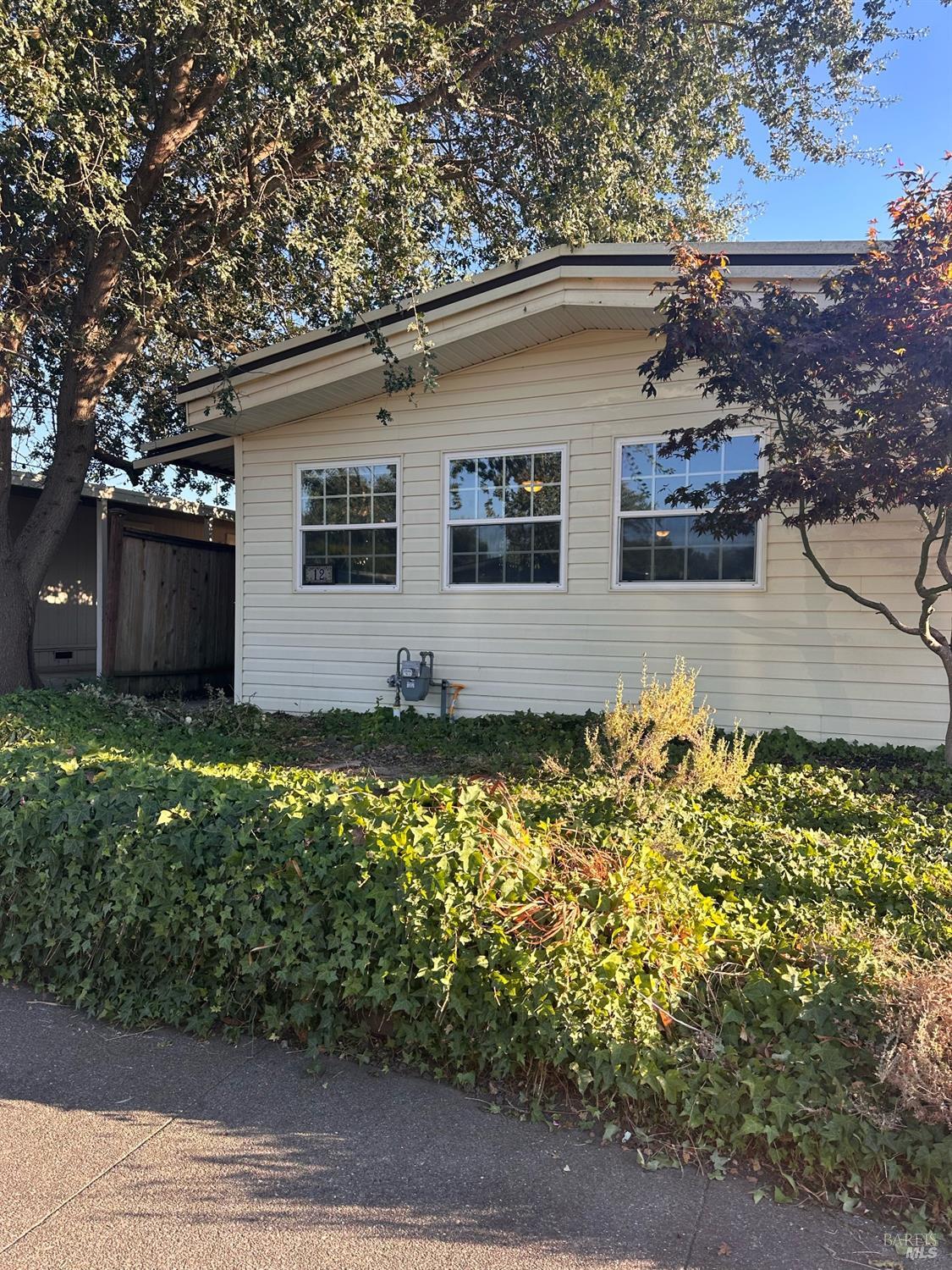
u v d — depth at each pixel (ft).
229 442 33.55
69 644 42.65
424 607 29.76
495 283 24.93
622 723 17.24
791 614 24.36
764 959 9.77
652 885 10.32
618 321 25.25
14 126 20.17
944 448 17.10
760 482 20.94
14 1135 8.63
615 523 26.48
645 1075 8.39
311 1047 9.95
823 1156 7.73
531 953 9.11
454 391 28.94
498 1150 8.35
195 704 36.45
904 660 23.18
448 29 32.48
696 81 39.70
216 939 10.73
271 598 32.65
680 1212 7.52
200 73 26.48
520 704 28.17
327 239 25.41
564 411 27.14
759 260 21.45
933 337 15.69
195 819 10.96
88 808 11.66
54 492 30.14
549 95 38.14
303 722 29.60
